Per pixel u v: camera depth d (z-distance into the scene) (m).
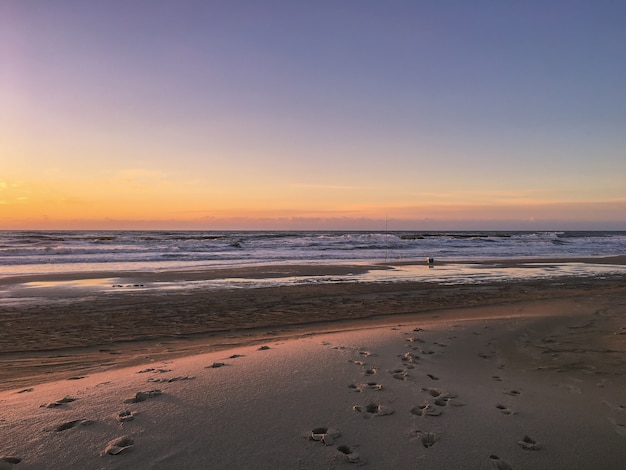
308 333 8.04
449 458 2.88
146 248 32.12
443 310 10.59
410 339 6.51
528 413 3.72
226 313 10.21
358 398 3.82
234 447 2.86
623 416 3.73
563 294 13.30
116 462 2.63
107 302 11.56
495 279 17.12
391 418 3.43
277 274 18.36
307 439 3.01
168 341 7.54
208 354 5.71
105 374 4.92
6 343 7.36
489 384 4.55
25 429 3.06
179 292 13.35
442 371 4.91
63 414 3.35
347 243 40.22
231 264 22.77
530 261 26.20
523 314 9.36
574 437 3.28
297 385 4.10
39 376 5.33
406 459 2.84
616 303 10.95
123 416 3.29
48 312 10.21
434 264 23.64
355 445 2.97
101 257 25.77
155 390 3.93
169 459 2.68
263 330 8.47
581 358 5.79
